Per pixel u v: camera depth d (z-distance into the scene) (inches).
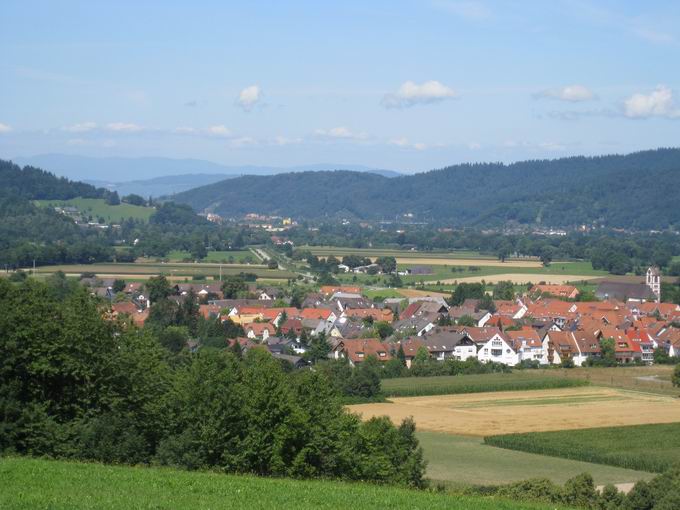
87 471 2031.3
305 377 2659.9
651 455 3806.6
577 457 3850.9
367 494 2060.8
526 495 2832.2
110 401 2396.7
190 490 1932.8
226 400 2374.5
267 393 2390.5
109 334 2519.7
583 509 2320.4
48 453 2250.2
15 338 2305.6
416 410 4997.5
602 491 2960.1
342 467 2506.2
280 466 2346.2
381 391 5467.5
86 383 2389.3
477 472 3503.9
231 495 1919.3
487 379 6200.8
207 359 2512.3
